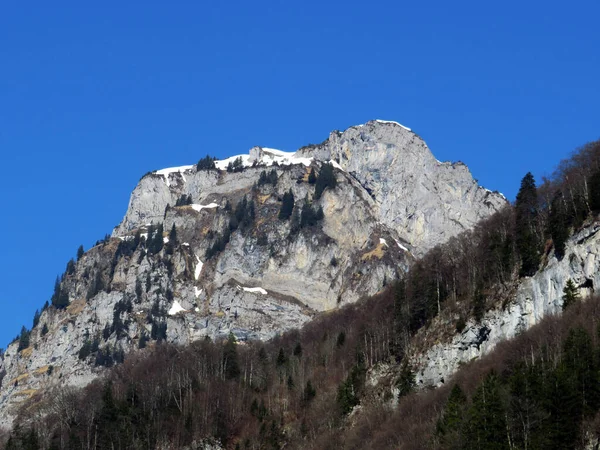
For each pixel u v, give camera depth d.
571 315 176.38
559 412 146.12
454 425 158.88
